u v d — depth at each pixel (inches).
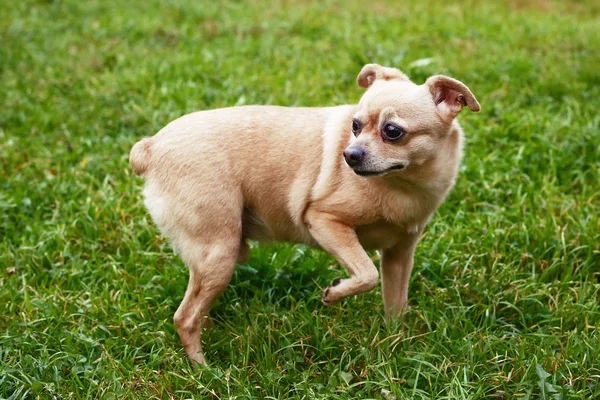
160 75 71.4
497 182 55.8
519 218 52.5
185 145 43.9
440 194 43.6
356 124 42.3
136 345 45.1
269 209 44.7
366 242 45.1
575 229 51.2
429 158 42.2
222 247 43.6
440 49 79.8
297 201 44.1
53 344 44.5
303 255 50.1
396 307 46.1
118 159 58.9
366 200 43.1
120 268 49.9
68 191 55.9
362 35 85.4
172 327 45.9
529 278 48.3
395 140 41.3
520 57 74.2
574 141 59.2
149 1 104.3
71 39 86.6
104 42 86.0
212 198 43.4
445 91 42.0
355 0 106.3
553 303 46.9
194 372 43.3
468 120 62.6
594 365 42.6
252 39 85.5
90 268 49.8
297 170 44.0
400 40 82.9
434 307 46.6
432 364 43.1
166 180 44.0
